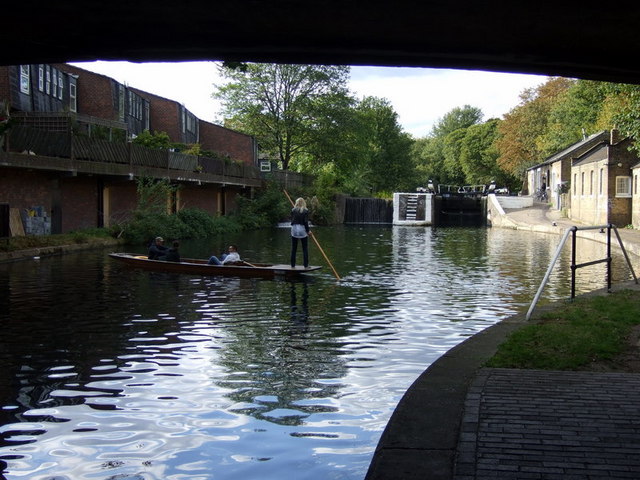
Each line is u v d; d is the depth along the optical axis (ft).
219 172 121.19
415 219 177.88
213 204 135.64
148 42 13.39
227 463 16.22
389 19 11.93
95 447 17.26
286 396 21.38
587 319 26.35
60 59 13.99
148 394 21.61
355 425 18.76
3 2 11.41
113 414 19.71
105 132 98.48
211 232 113.39
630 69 14.52
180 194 116.57
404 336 30.48
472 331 31.73
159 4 11.41
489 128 288.92
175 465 16.12
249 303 39.68
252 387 22.35
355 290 45.65
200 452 16.90
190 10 11.64
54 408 20.25
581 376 18.84
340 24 12.22
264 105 168.96
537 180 215.51
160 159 95.20
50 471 15.85
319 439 17.72
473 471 12.49
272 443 17.44
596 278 51.90
